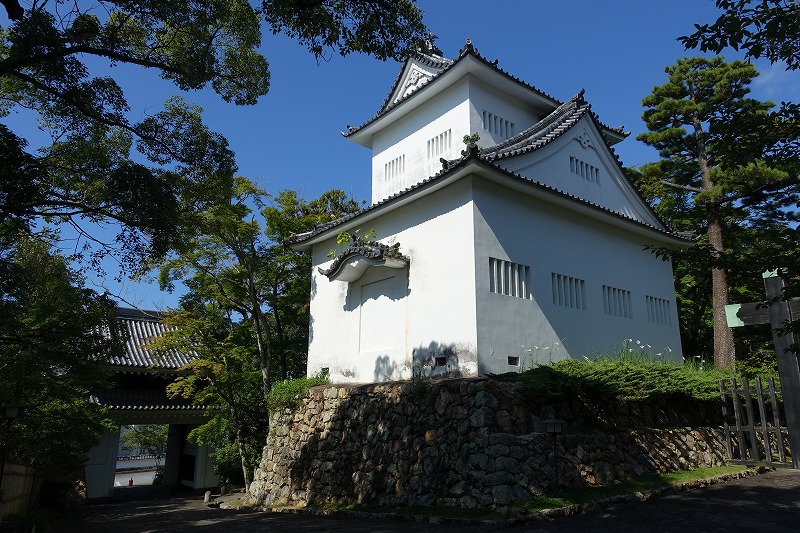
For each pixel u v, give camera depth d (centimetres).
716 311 1989
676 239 1788
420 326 1314
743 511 845
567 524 783
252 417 2073
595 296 1510
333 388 1418
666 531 733
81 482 2141
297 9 962
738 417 1277
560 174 1564
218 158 1084
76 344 1114
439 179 1262
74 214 956
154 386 2502
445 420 1040
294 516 1222
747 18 486
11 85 992
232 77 1119
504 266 1272
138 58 990
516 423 983
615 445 1076
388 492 1107
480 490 904
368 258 1390
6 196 813
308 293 2147
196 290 2052
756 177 1853
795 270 607
